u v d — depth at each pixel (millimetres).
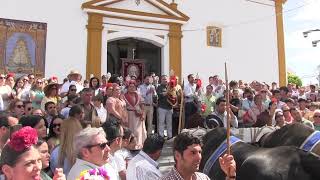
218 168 5148
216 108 9227
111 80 11000
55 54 13211
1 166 2654
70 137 4527
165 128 10945
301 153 4043
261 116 9328
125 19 14414
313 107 10367
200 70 15781
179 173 3082
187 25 15703
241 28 17031
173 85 10703
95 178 3057
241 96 11484
